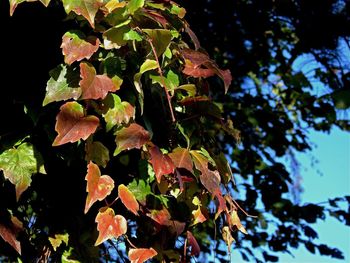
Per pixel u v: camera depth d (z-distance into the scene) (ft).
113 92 4.91
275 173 10.90
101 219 4.66
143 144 4.73
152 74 4.91
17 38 5.21
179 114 5.34
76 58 4.61
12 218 4.89
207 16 11.10
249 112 11.81
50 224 5.20
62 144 4.81
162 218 5.02
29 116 5.01
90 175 4.64
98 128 4.85
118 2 4.76
